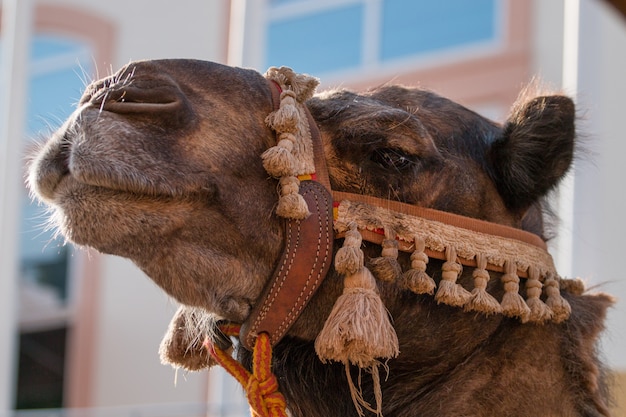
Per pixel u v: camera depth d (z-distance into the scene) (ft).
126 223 9.29
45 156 9.55
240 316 10.44
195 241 9.82
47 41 44.98
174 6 40.47
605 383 12.48
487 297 10.79
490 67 37.91
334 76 42.52
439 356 11.36
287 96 10.76
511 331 11.44
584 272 20.59
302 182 10.50
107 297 40.75
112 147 9.19
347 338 9.73
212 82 10.44
